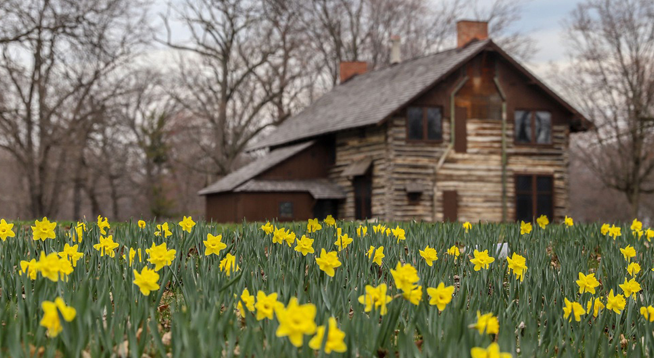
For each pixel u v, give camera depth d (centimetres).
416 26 5809
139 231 841
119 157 5212
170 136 5244
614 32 4278
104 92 4281
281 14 4841
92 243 793
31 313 480
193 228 868
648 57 4216
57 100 3925
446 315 488
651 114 4159
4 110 3400
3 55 2958
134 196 5625
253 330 411
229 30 4900
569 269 732
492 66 3127
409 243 873
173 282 699
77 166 4516
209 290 532
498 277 654
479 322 430
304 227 988
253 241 808
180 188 6150
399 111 2994
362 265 693
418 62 3494
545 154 3175
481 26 3341
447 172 3047
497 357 358
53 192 4438
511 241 942
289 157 3488
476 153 3091
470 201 3066
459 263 830
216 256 724
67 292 501
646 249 1012
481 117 3111
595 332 484
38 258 733
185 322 414
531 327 504
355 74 4300
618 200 5538
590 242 1085
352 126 3084
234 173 4006
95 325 430
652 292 692
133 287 551
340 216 3425
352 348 427
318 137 3528
